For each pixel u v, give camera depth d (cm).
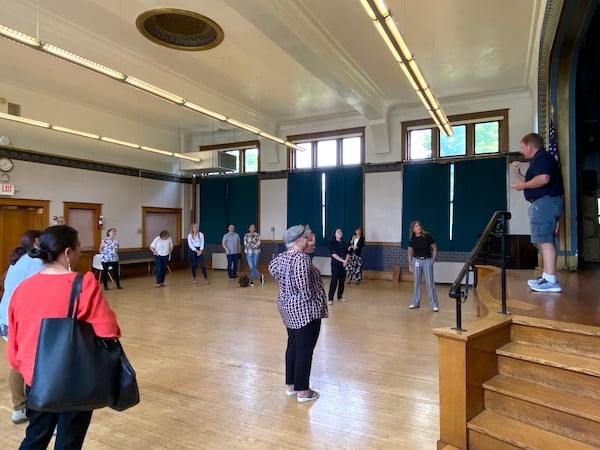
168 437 249
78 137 937
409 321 543
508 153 855
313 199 1080
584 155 571
